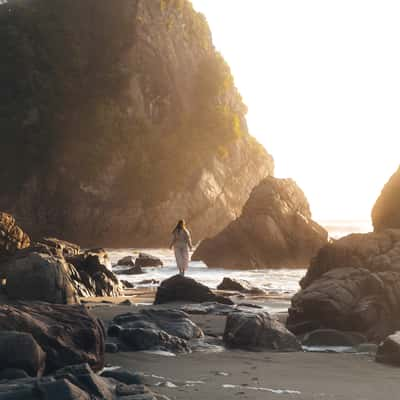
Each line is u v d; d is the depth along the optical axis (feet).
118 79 392.68
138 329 37.83
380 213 60.85
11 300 57.16
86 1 417.08
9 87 383.45
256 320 39.96
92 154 361.71
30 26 403.13
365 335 44.19
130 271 127.13
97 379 24.21
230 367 32.76
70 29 405.59
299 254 161.07
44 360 28.32
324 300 45.32
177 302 64.44
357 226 570.05
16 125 370.32
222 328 47.06
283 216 162.71
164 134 394.73
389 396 26.45
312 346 41.09
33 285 58.65
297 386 28.19
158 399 23.99
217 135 402.52
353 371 32.32
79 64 398.01
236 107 435.94
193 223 370.73
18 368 27.02
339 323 44.88
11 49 392.06
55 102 379.96
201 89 422.00
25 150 363.15
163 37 416.26
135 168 366.63
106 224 355.15
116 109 380.58
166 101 404.16
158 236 362.33
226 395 25.93
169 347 37.55
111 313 53.06
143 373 30.76
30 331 29.14
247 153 410.93
